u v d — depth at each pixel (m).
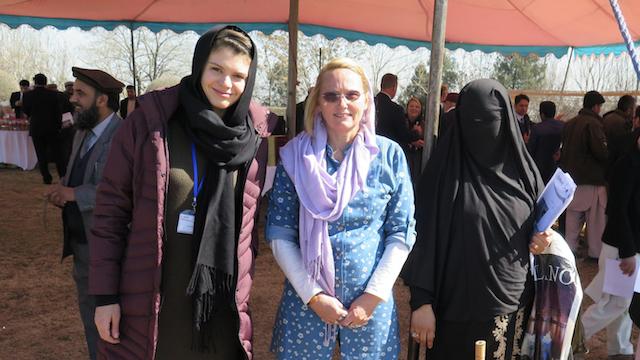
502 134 2.40
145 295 1.97
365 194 2.18
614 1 1.99
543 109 8.25
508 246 2.36
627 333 3.87
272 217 2.27
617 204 3.34
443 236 2.40
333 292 2.18
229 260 2.03
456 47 10.96
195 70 1.99
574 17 7.99
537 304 2.52
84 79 2.88
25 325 4.35
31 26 9.83
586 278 6.02
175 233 2.02
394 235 2.25
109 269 2.00
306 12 9.26
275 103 28.86
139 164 1.97
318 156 2.20
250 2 8.62
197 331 2.06
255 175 2.13
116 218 2.03
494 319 2.38
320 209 2.15
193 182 2.03
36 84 11.16
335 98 2.15
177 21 10.22
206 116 1.94
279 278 5.71
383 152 2.25
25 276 5.54
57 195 2.88
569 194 2.26
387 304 2.27
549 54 10.46
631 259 3.34
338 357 4.02
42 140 11.29
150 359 1.97
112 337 2.02
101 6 8.90
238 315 2.09
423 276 2.40
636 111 7.00
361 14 9.16
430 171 2.49
